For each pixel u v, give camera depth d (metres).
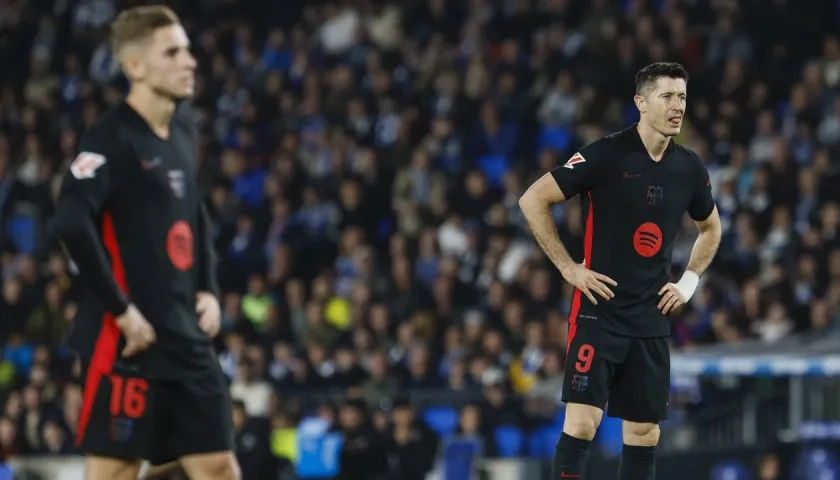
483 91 69.19
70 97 78.12
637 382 21.44
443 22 75.94
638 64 68.50
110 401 17.38
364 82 73.12
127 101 17.77
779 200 56.88
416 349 49.88
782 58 69.25
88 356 17.47
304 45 77.81
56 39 82.25
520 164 66.12
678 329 50.50
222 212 66.38
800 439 40.06
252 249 62.94
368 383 49.91
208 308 18.16
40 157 71.88
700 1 71.81
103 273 16.88
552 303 52.44
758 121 63.56
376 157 67.25
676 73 21.20
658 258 21.45
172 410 17.66
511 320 51.22
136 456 17.39
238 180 68.94
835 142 61.91
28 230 69.19
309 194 64.50
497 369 49.56
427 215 61.28
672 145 21.67
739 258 54.91
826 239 53.66
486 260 57.06
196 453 17.77
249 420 46.25
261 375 50.50
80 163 17.09
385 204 64.31
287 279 60.31
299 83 75.44
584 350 21.41
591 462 39.62
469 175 61.97
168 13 17.78
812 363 38.75
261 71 76.81
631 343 21.38
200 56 77.69
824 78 65.12
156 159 17.55
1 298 58.38
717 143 63.28
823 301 50.38
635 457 21.84
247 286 62.19
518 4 74.44
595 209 21.53
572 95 67.31
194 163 18.25
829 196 56.84
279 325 55.12
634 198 21.30
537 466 42.34
